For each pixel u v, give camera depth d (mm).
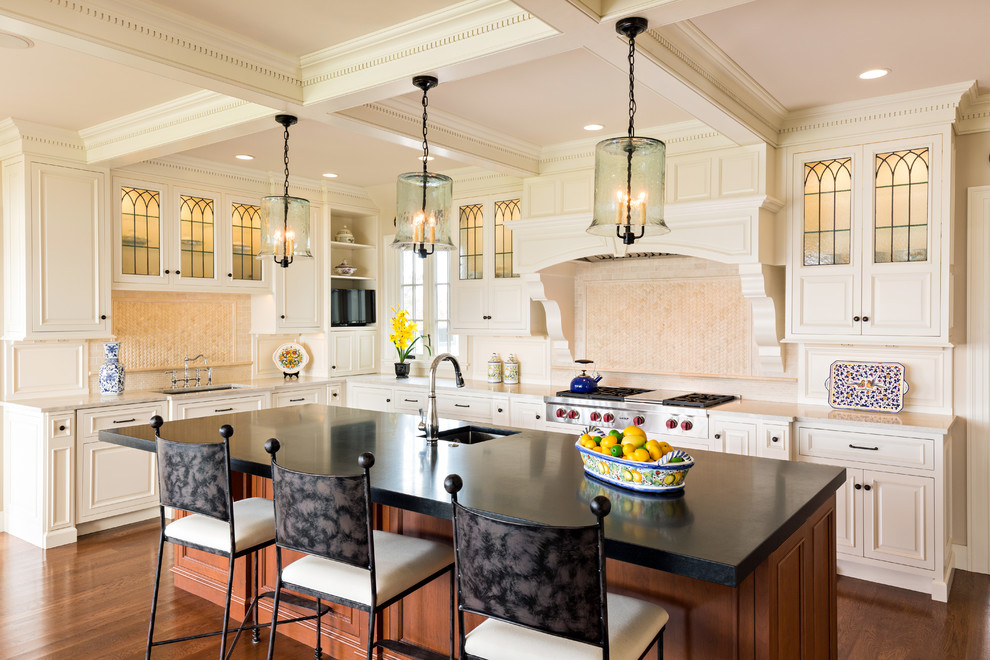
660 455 2236
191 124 3760
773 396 4434
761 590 1915
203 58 2863
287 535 2199
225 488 2459
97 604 3334
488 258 5363
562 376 5383
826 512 2451
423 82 2973
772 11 2607
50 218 4223
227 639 2971
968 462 3818
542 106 3812
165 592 3492
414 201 2877
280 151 4828
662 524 1869
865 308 3787
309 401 5855
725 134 3697
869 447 3598
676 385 4855
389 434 3244
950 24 2730
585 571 1574
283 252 3373
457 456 2758
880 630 3111
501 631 1804
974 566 3828
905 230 3676
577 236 4555
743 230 3910
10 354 4363
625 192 2281
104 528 4500
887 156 3723
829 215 3898
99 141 4281
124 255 4664
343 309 6211
